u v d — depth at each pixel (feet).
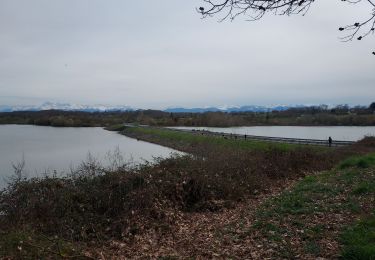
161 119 492.54
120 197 40.22
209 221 39.70
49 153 147.64
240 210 43.80
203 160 59.88
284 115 511.81
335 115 438.40
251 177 57.67
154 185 43.88
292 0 13.65
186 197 46.62
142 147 182.39
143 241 33.63
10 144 198.39
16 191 41.75
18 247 27.50
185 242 32.40
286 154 78.84
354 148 102.83
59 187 42.65
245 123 453.17
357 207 33.53
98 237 34.22
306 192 44.27
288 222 32.37
